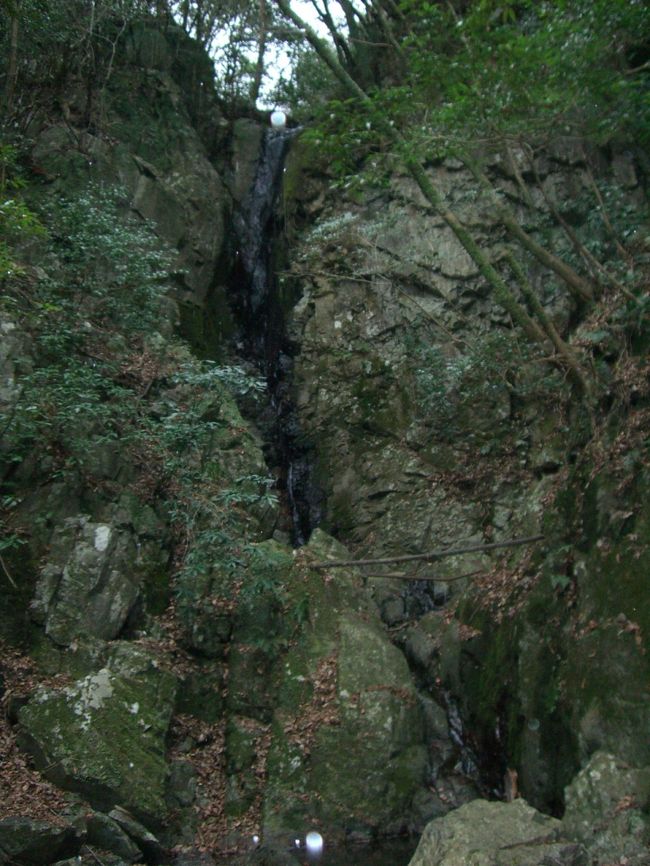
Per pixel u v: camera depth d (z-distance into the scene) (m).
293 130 15.02
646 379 7.08
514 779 7.01
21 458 7.86
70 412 8.12
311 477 11.80
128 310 10.16
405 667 8.09
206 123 14.77
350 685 7.73
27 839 5.53
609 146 11.09
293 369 12.62
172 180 12.88
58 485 8.19
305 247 12.90
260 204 14.63
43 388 8.26
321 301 12.59
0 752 6.33
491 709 7.53
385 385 11.74
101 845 6.03
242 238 14.35
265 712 7.80
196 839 6.78
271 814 7.07
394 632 9.57
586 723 6.02
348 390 11.98
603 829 5.18
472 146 7.61
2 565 7.28
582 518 7.19
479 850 5.03
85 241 10.14
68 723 6.51
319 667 7.91
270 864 6.47
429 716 8.12
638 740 5.56
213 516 8.55
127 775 6.47
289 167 13.84
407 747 7.58
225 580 8.38
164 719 7.24
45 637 7.32
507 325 11.42
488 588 8.40
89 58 12.63
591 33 6.66
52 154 11.62
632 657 5.86
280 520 11.32
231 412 10.19
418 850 5.49
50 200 10.91
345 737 7.45
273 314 13.54
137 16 13.56
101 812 6.29
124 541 8.18
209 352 12.42
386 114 7.60
